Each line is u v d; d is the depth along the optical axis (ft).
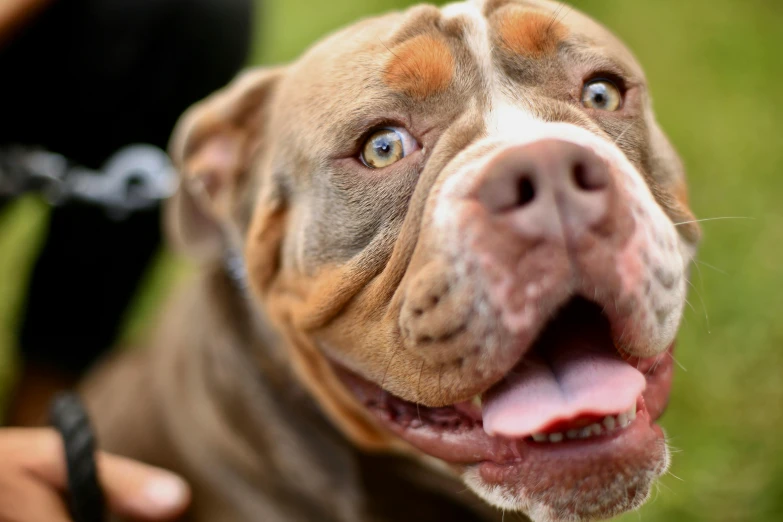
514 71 2.40
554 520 2.26
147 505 2.50
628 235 2.23
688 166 4.80
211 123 2.76
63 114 3.27
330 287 2.46
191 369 2.88
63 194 3.09
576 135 2.28
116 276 3.47
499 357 2.25
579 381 2.27
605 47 2.47
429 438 2.44
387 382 2.40
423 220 2.31
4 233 4.44
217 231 2.90
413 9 2.48
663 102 5.38
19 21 3.01
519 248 2.21
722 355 3.62
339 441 2.74
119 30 3.18
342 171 2.44
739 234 4.26
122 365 3.19
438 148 2.35
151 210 3.32
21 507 2.40
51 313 3.51
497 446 2.36
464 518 2.77
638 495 2.25
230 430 2.79
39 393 3.63
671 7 6.36
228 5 3.32
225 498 2.79
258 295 2.67
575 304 2.33
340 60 2.48
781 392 3.46
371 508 2.75
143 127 3.36
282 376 2.76
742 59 5.85
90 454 2.41
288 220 2.58
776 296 3.87
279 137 2.59
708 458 3.31
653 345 2.28
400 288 2.35
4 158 3.15
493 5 2.45
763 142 5.02
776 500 3.21
